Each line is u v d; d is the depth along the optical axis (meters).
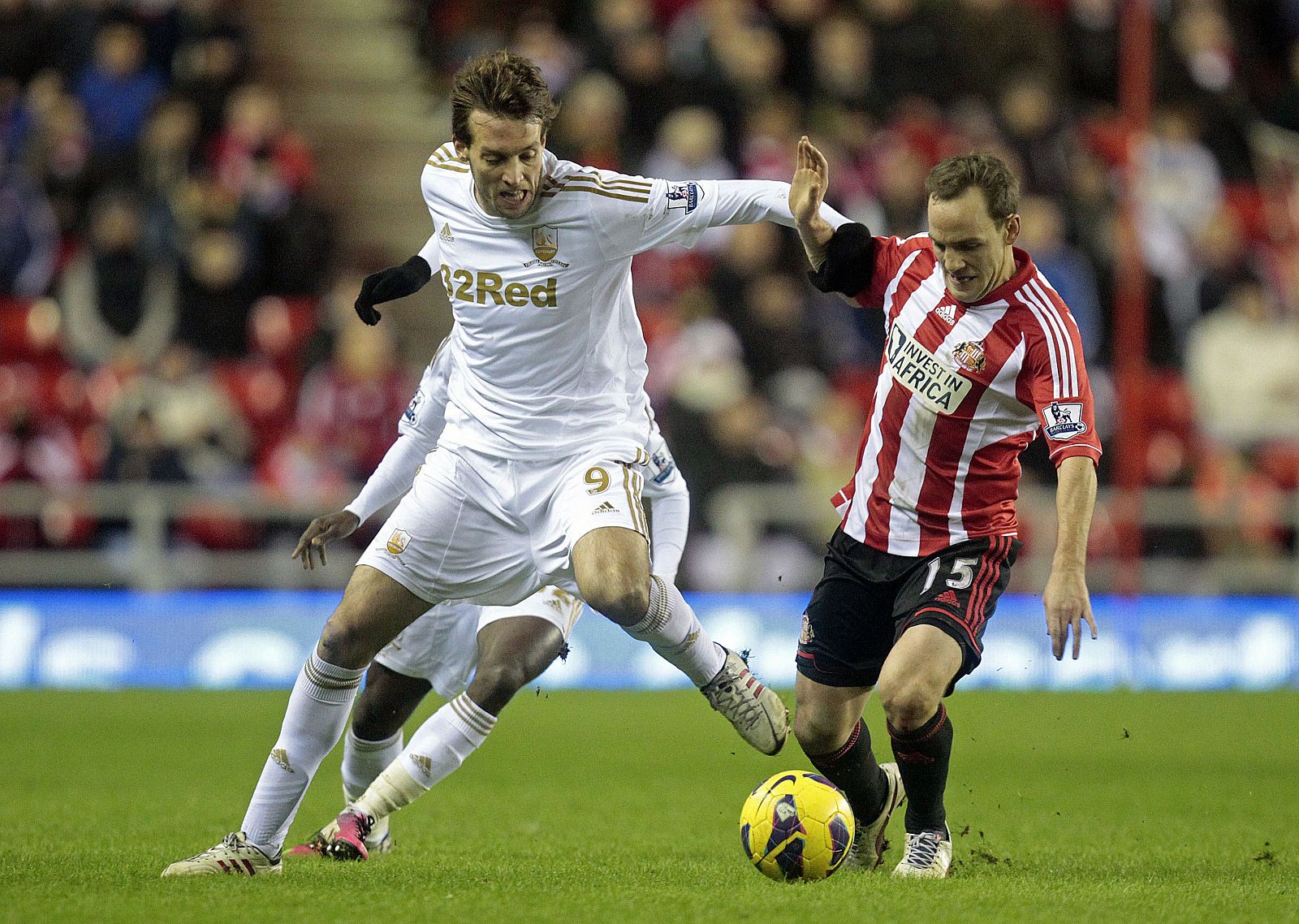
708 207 19.95
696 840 24.58
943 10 65.94
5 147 61.59
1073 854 22.91
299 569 53.16
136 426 52.41
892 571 19.92
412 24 70.31
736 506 52.66
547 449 19.94
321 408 54.03
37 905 16.88
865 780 20.69
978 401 19.39
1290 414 62.22
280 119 66.81
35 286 59.28
